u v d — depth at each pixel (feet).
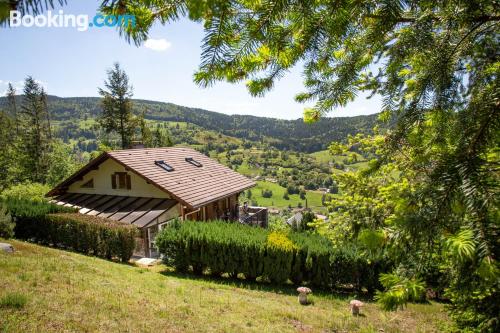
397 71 8.54
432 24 6.45
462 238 3.59
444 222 4.01
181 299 28.84
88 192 71.00
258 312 28.55
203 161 86.33
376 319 30.09
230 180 80.89
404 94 8.40
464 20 6.13
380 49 7.53
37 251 38.37
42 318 20.45
